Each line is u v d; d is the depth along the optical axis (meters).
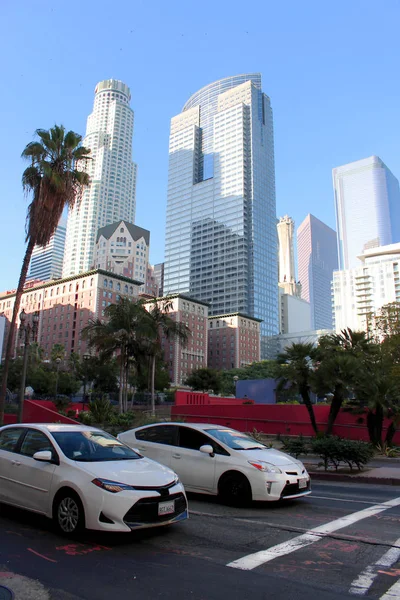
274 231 198.88
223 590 4.41
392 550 5.76
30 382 68.56
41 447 6.97
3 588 4.29
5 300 136.00
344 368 18.41
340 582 4.68
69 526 6.03
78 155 21.16
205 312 141.38
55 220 19.94
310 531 6.64
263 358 175.12
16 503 6.85
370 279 171.62
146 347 37.34
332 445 12.77
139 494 5.81
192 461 8.88
